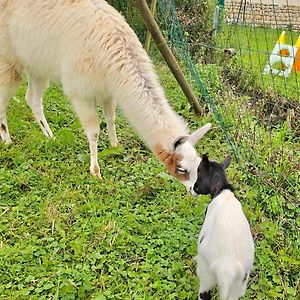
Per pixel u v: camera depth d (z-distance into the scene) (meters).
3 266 1.66
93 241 1.80
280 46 3.69
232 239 1.37
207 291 1.47
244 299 1.56
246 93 3.21
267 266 1.71
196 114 2.88
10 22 2.30
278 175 2.21
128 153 2.48
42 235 1.84
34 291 1.57
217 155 2.46
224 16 4.02
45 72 2.35
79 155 2.38
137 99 2.06
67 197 2.05
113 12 2.17
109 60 2.07
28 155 2.35
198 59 3.56
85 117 2.22
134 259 1.73
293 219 1.97
